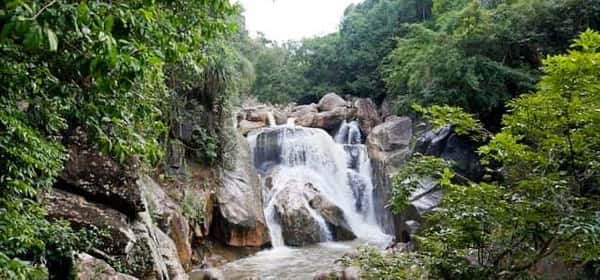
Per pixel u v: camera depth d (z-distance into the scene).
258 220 11.96
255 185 13.39
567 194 3.43
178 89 10.51
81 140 6.03
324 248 12.42
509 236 3.72
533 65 11.48
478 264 3.90
